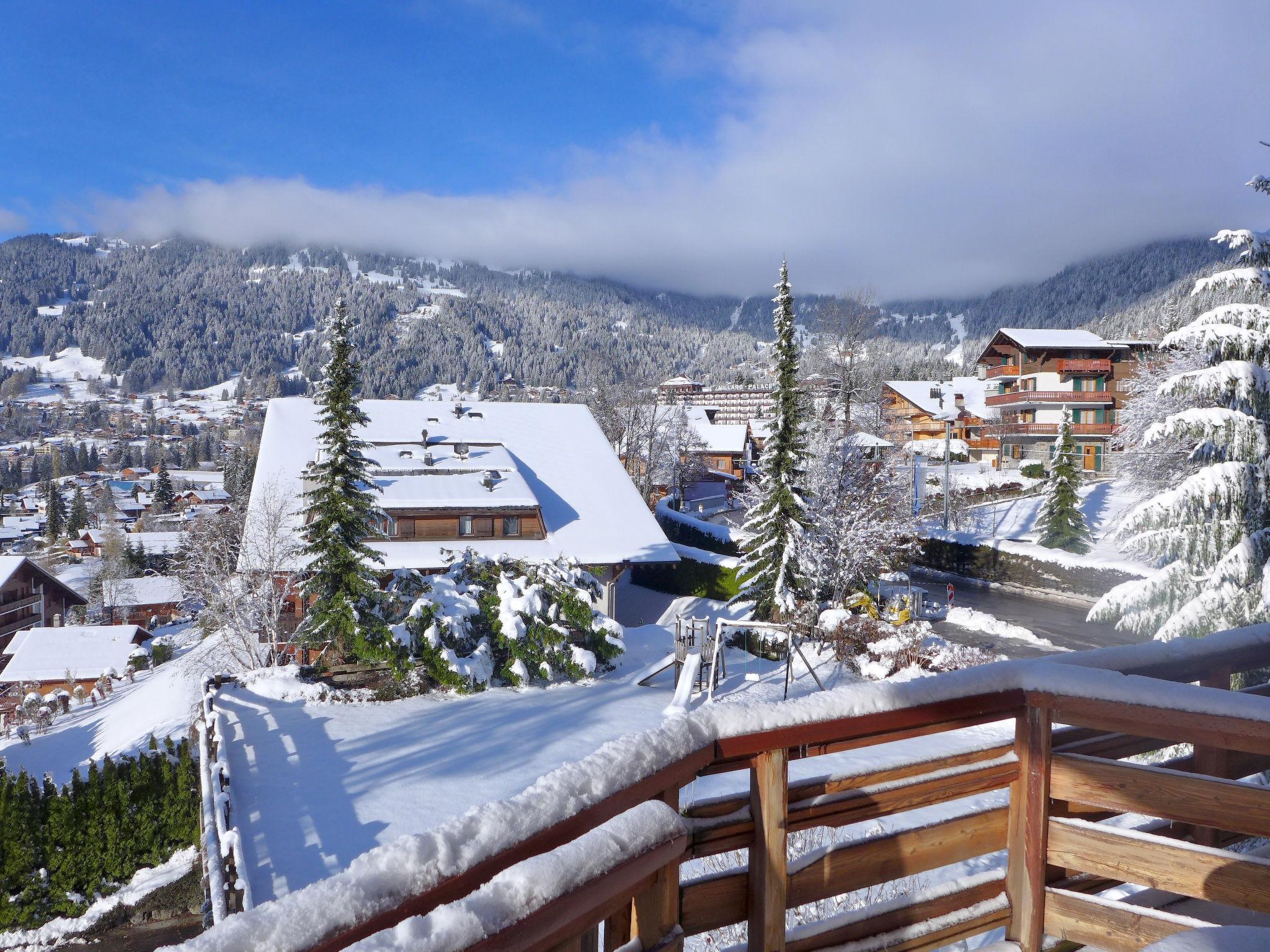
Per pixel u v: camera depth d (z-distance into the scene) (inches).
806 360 2450.8
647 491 2559.1
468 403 1764.3
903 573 1718.8
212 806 527.8
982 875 110.1
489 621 895.1
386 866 49.8
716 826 83.4
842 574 1309.1
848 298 2218.3
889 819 324.2
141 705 1184.8
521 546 1328.7
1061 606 1481.3
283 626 1122.0
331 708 782.5
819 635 1071.0
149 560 2881.4
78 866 703.7
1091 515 1894.7
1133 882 100.3
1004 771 105.9
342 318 881.5
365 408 1688.0
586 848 60.3
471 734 715.4
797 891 92.0
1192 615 601.0
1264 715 87.0
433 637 837.2
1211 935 73.4
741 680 936.3
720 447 3351.4
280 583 1086.4
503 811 58.1
